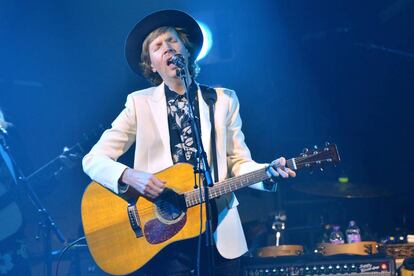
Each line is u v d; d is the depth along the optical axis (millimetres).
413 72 12641
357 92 12805
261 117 12461
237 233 6156
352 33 12547
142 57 6668
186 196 6199
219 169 6207
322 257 8273
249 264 8391
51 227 8367
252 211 11789
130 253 6324
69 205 11617
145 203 6371
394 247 8672
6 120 8977
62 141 12102
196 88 6457
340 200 12016
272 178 6105
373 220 11961
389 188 10930
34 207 8508
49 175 9250
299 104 12688
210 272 5562
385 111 12898
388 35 12594
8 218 7969
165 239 6219
